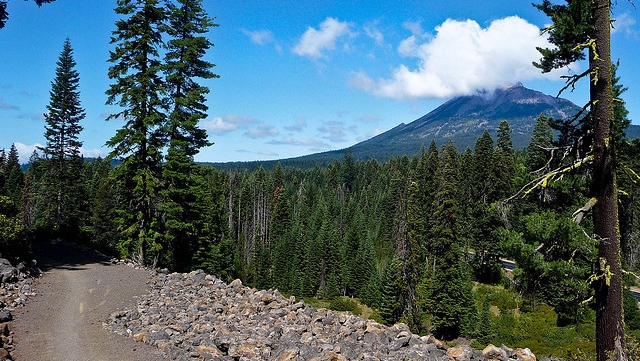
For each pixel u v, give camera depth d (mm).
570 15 11305
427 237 46844
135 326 11992
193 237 32062
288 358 9156
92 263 23109
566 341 30000
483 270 50375
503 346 10789
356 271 66625
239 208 99938
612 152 10820
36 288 15898
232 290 16984
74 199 50312
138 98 24734
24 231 18781
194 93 26656
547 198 13180
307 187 141250
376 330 11695
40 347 10078
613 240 10773
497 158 53156
